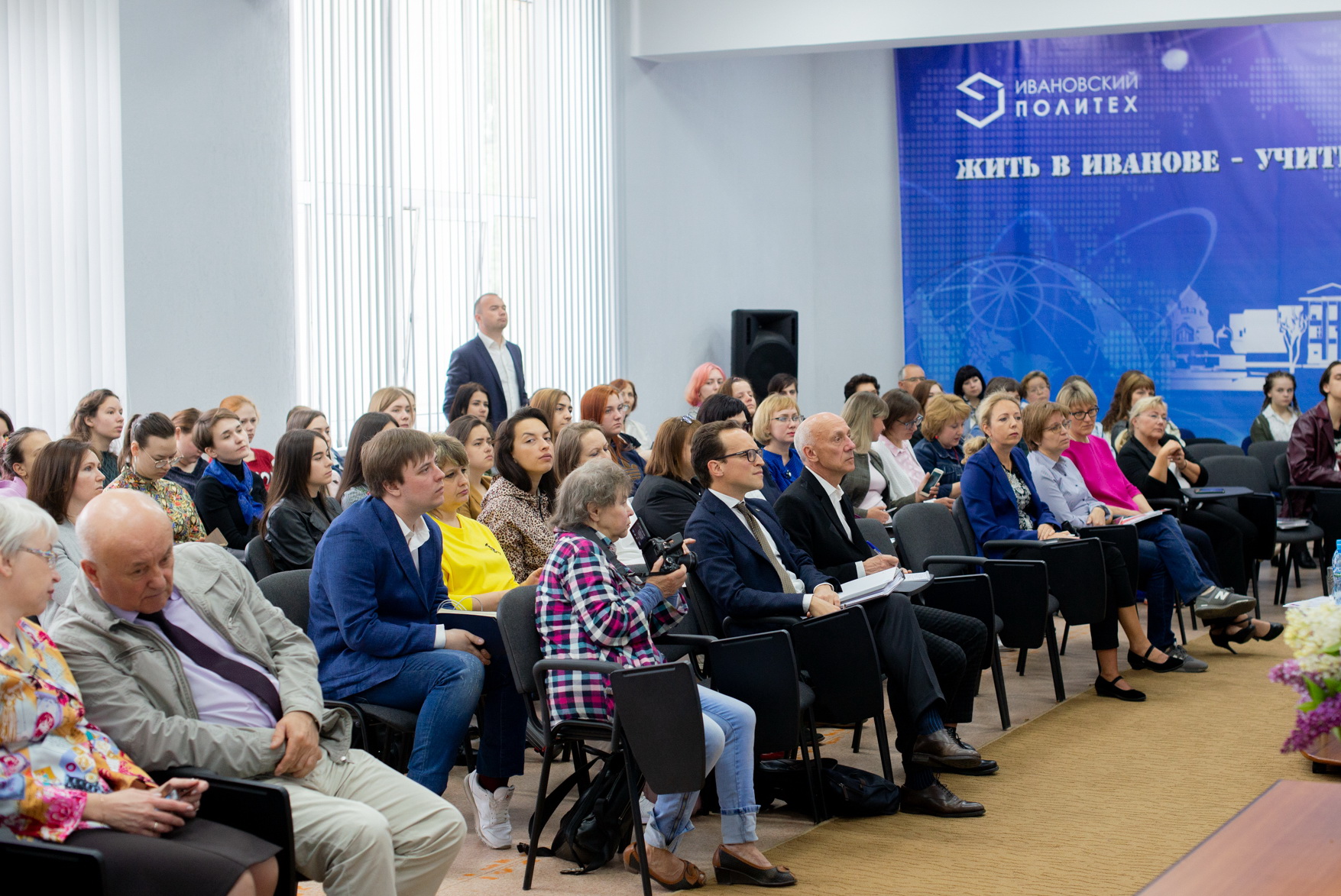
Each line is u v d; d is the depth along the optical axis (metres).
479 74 7.88
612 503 3.23
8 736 2.05
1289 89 9.68
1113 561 4.95
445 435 3.87
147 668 2.39
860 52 10.83
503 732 3.32
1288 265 9.74
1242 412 9.91
